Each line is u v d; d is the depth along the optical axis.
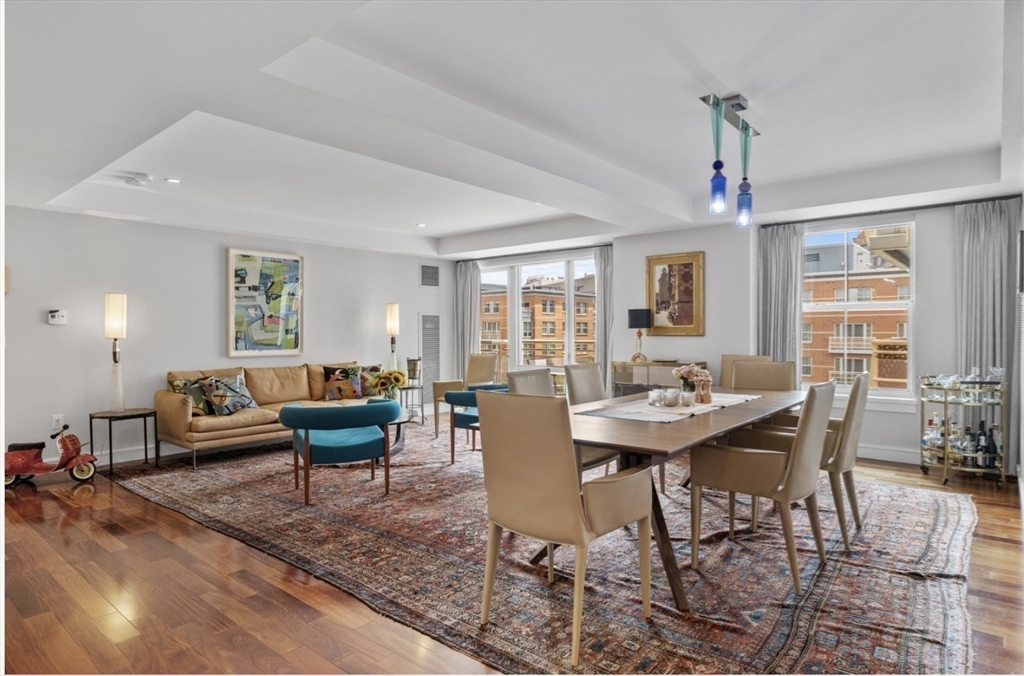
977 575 2.84
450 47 2.69
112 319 5.11
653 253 6.30
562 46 2.68
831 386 2.86
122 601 2.62
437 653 2.22
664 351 6.25
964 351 4.80
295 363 6.79
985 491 4.21
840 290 5.53
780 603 2.56
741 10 2.40
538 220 6.84
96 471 4.96
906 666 2.11
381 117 2.87
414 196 5.54
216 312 6.12
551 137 3.87
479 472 4.87
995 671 2.07
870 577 2.81
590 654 2.20
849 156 4.32
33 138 3.05
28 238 4.94
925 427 5.00
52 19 1.94
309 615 2.50
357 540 3.33
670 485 4.47
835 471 3.17
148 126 2.91
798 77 3.00
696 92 3.17
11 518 3.74
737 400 3.78
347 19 2.46
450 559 3.07
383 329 7.70
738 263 5.73
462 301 8.52
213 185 5.05
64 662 2.16
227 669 2.12
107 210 5.03
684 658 2.16
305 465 4.03
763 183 5.09
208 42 2.12
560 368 7.66
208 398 5.43
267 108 2.75
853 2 2.35
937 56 2.78
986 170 4.21
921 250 5.05
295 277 6.75
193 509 3.90
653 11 2.41
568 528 2.20
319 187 5.16
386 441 4.23
